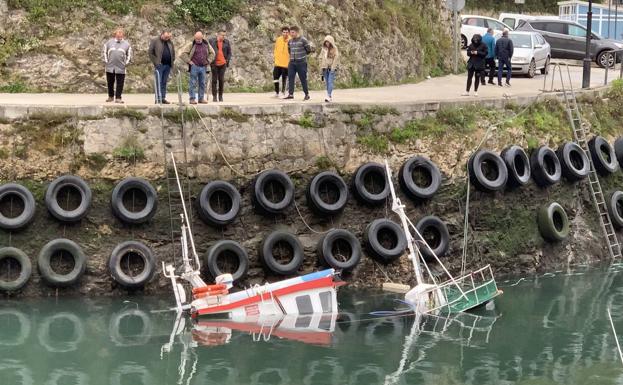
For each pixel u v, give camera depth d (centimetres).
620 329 2330
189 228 2425
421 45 3931
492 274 2578
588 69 3462
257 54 3238
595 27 5566
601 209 3020
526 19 4834
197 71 2644
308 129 2634
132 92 3022
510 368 2073
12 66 2967
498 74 3594
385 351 2147
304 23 3384
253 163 2577
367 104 2720
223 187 2511
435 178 2712
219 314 2288
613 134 3228
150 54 2608
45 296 2381
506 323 2356
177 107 2520
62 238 2397
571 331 2308
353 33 3519
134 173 2480
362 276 2595
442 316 2398
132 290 2425
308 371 2019
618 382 2017
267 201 2533
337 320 2334
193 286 2334
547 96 3088
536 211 2875
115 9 3089
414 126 2781
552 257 2872
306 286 2348
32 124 2445
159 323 2261
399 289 2545
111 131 2473
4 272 2355
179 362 2045
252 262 2528
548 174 2878
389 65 3650
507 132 2902
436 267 2669
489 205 2798
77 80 2997
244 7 3259
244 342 2173
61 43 3012
